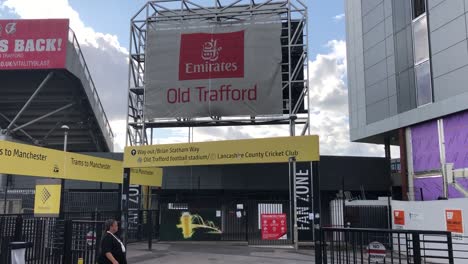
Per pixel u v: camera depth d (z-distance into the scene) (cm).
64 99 2909
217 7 2834
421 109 2355
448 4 2189
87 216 1778
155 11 2891
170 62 2783
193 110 2722
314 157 1591
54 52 2547
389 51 2725
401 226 1916
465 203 1559
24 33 2577
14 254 937
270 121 2764
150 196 2566
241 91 2700
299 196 2308
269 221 2075
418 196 2388
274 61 2706
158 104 2756
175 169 2709
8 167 1415
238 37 2750
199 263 1523
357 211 2089
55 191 1488
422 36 2381
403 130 2564
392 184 2848
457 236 1572
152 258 1650
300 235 2275
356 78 3209
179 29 2812
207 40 2772
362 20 3078
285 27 2844
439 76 2234
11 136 2931
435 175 2259
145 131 2784
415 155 2439
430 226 1725
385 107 2755
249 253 1795
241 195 2767
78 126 3191
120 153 2789
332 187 2723
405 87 2530
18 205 2031
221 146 1681
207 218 2300
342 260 952
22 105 2980
